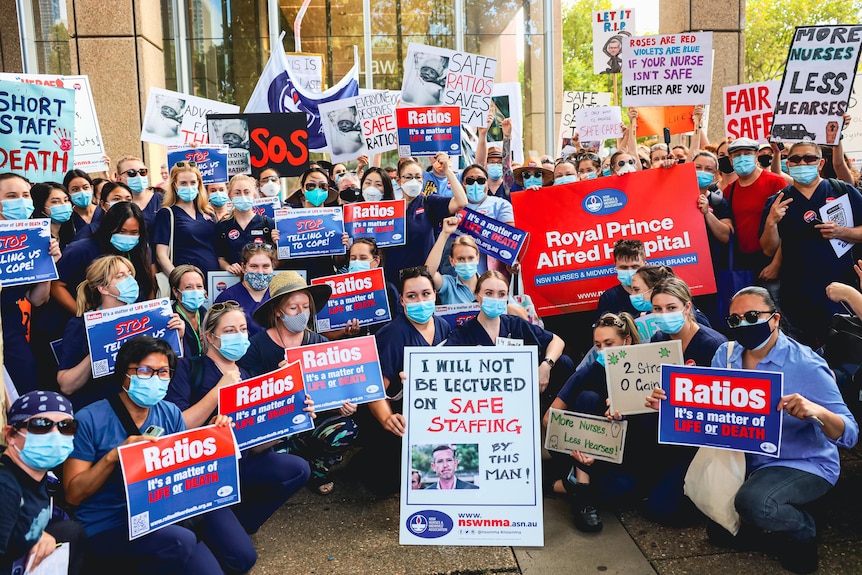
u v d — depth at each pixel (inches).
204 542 143.3
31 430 109.7
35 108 207.0
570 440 163.9
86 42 398.3
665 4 446.3
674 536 155.4
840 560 142.5
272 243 228.5
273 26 496.7
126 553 128.4
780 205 206.4
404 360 161.8
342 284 199.2
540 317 234.4
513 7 519.2
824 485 139.7
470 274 197.0
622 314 171.5
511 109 368.2
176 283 179.0
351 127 289.4
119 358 129.3
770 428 136.2
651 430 162.9
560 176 256.2
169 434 133.0
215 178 247.9
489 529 153.8
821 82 222.2
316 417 181.0
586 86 1576.0
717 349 156.9
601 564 144.9
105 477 126.4
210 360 158.6
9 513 108.6
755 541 148.8
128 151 408.8
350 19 507.8
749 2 1296.8
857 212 203.0
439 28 516.1
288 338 175.0
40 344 186.5
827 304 204.8
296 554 152.0
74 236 215.0
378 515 169.3
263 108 339.9
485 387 159.9
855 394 169.0
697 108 268.8
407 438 158.7
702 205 227.5
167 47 481.7
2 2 559.2
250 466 154.2
